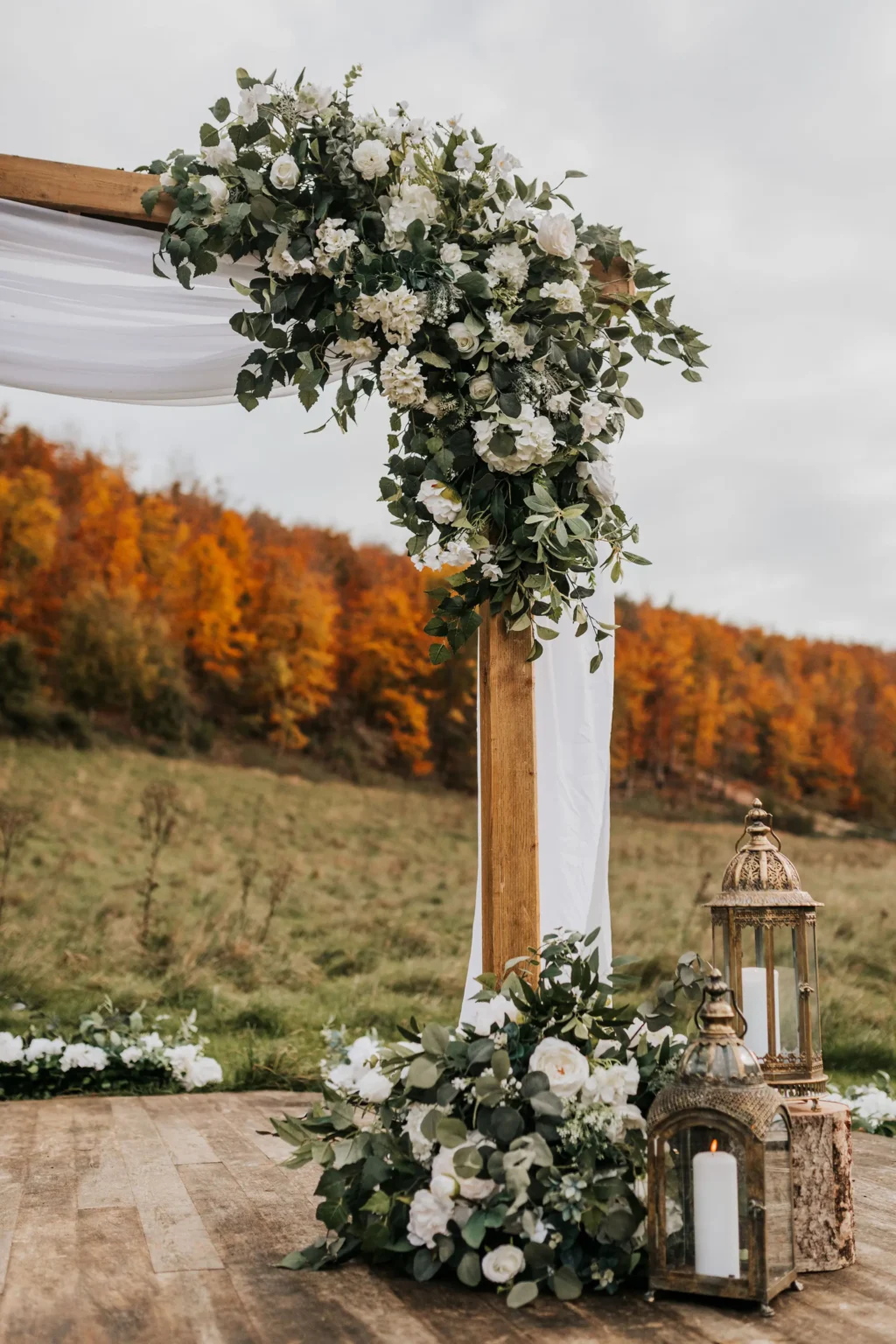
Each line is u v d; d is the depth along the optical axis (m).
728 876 2.78
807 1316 2.19
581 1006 2.60
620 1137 2.39
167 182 3.05
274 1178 3.40
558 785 3.32
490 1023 2.57
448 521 2.96
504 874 3.05
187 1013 7.89
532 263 3.06
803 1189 2.52
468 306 2.99
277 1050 6.60
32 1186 3.29
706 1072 2.29
